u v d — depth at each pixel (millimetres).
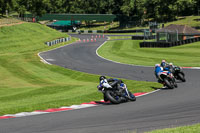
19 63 69812
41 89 37719
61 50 101938
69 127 15508
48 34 154250
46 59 78562
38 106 22625
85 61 73188
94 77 50531
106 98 23062
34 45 119688
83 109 21078
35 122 17125
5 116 19766
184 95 25688
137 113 18609
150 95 26641
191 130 13008
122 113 18797
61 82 47031
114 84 22250
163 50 89500
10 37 126250
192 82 34469
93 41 138875
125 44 114250
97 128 15016
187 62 62094
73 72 56844
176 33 110562
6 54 90562
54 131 14781
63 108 21859
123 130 14352
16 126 16312
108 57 79250
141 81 39344
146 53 84812
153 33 149375
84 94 29172
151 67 57250
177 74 34375
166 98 24469
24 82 47281
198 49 87562
